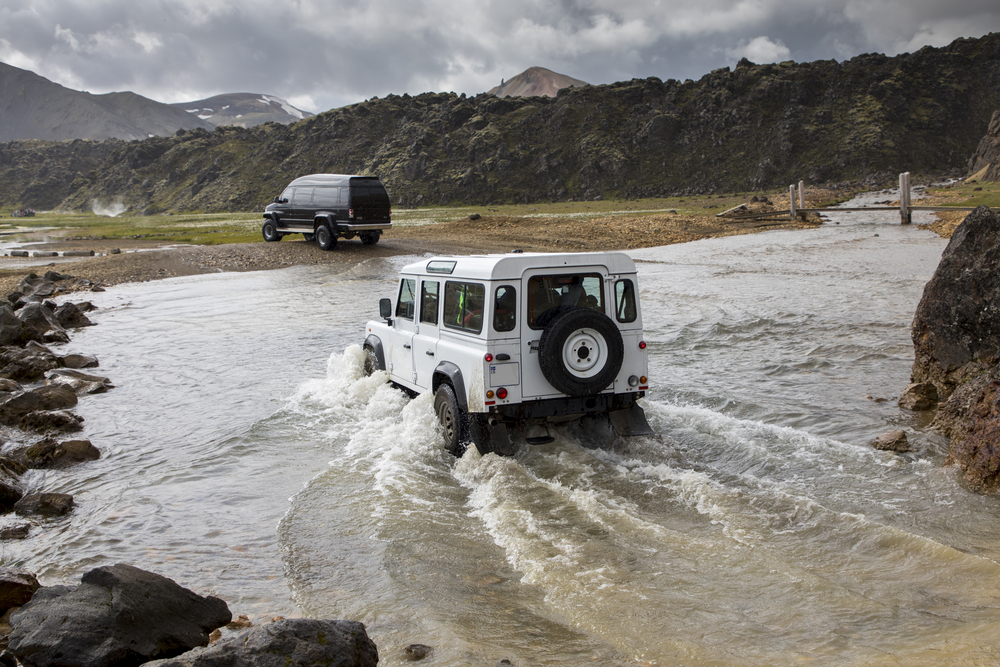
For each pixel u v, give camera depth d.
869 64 198.25
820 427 7.98
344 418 9.07
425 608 4.32
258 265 29.25
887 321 13.77
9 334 14.75
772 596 4.27
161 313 18.95
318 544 5.43
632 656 3.66
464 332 7.39
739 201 93.44
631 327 7.36
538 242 37.28
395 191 176.38
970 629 3.69
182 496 6.61
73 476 7.36
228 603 4.54
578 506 5.85
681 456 7.01
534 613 4.23
